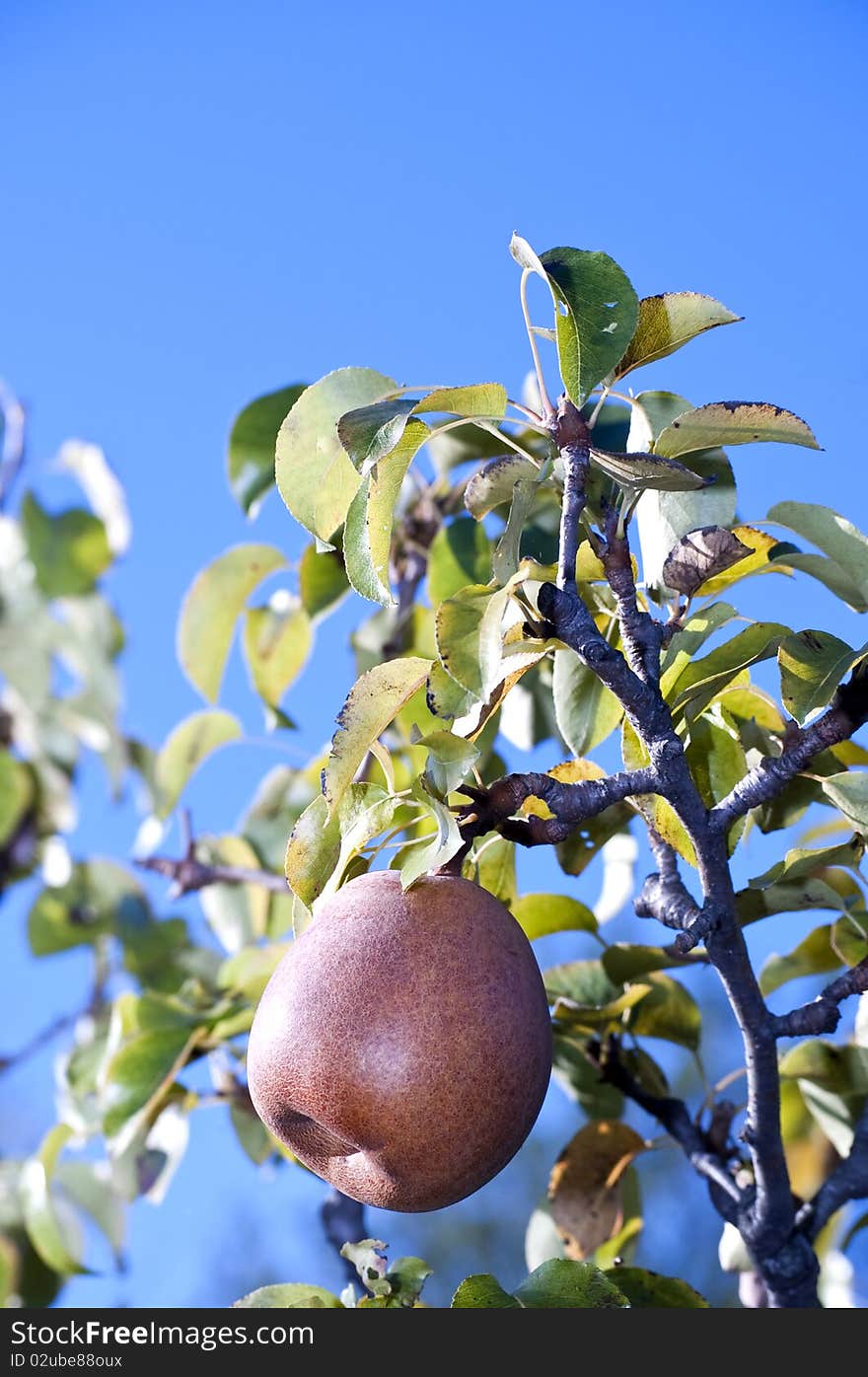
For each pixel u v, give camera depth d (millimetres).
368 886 385
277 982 375
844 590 415
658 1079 536
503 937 376
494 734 559
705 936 375
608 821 489
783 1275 419
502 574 361
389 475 385
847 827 536
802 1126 554
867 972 387
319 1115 361
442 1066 354
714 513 441
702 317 400
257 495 559
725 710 451
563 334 375
